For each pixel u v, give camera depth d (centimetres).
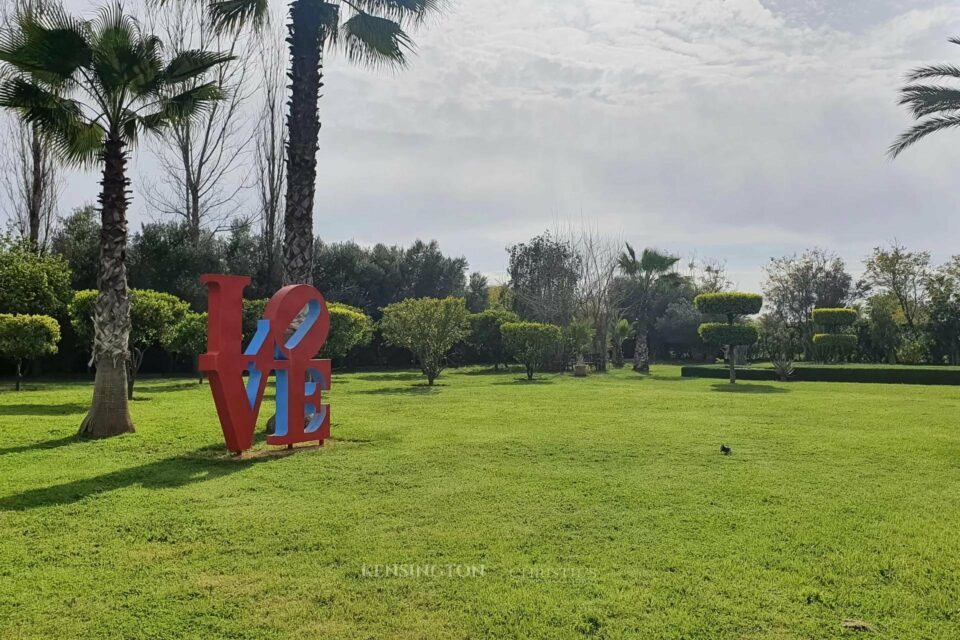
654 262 2847
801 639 311
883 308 3130
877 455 752
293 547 434
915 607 346
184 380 2106
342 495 567
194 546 436
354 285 3123
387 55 1084
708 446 805
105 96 923
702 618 331
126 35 920
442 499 552
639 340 2858
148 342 1488
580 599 352
